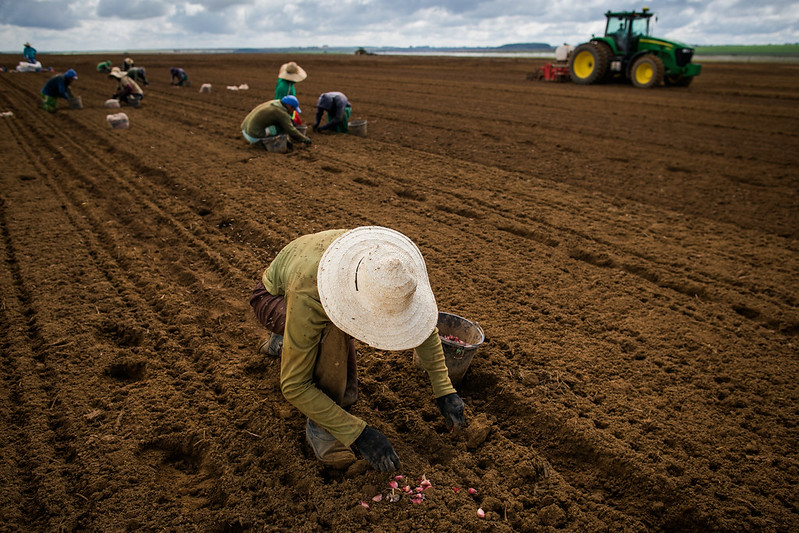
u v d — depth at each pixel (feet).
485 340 12.34
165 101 49.60
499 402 10.64
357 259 7.73
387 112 44.09
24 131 34.35
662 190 23.88
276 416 9.93
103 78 73.26
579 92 58.95
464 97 54.19
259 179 23.91
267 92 57.57
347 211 20.12
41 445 9.01
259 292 9.57
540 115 43.06
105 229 18.13
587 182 24.86
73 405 9.95
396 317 7.53
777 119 41.91
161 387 10.57
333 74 84.17
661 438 9.62
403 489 8.54
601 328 13.00
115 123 34.78
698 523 8.15
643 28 66.23
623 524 8.15
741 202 22.41
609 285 15.12
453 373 10.57
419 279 8.17
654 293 14.75
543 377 11.09
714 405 10.54
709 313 13.85
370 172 25.53
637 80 64.90
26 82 65.31
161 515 7.90
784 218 20.62
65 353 11.40
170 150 29.04
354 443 8.59
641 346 12.32
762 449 9.46
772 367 11.73
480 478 8.86
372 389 10.71
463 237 18.12
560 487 8.73
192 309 13.34
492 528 7.90
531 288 14.87
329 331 8.17
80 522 7.73
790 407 10.50
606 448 9.27
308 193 22.08
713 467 9.06
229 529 7.87
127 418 9.68
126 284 14.47
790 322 13.38
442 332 11.73
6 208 19.80
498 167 27.27
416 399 10.51
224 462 8.85
